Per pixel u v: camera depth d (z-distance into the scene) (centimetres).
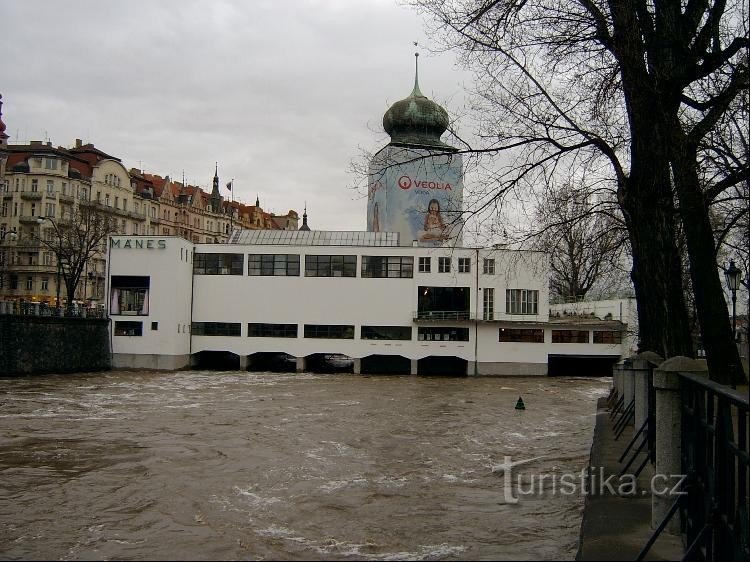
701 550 654
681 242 2147
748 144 1225
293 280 6481
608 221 2111
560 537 1289
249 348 6475
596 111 1453
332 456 2216
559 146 1557
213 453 2255
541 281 6438
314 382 5344
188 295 6462
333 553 1223
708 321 1495
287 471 1970
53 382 4772
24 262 7956
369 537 1325
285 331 6481
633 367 1812
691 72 1230
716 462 632
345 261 6475
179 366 6269
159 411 3372
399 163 1639
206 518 1479
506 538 1289
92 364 5888
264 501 1625
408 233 7419
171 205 10719
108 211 8831
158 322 6156
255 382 5250
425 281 6419
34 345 5138
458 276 6425
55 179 8138
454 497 1648
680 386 853
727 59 1223
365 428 2869
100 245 8912
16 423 2900
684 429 835
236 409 3491
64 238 7550
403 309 6425
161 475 1916
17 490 1738
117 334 6194
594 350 6431
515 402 4025
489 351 6400
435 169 1800
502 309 6394
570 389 5012
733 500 603
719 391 600
